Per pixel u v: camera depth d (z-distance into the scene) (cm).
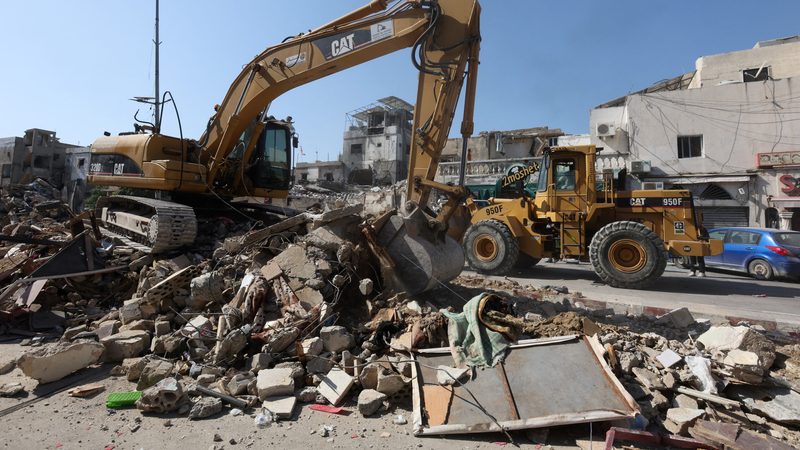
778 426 305
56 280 609
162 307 504
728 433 280
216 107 810
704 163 1755
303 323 425
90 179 900
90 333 454
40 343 472
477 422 297
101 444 276
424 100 536
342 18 630
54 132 3089
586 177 886
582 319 416
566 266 1169
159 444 277
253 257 569
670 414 307
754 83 1703
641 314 588
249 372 366
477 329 373
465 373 342
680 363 364
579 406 300
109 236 817
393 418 318
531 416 298
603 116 2005
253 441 282
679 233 845
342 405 336
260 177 897
